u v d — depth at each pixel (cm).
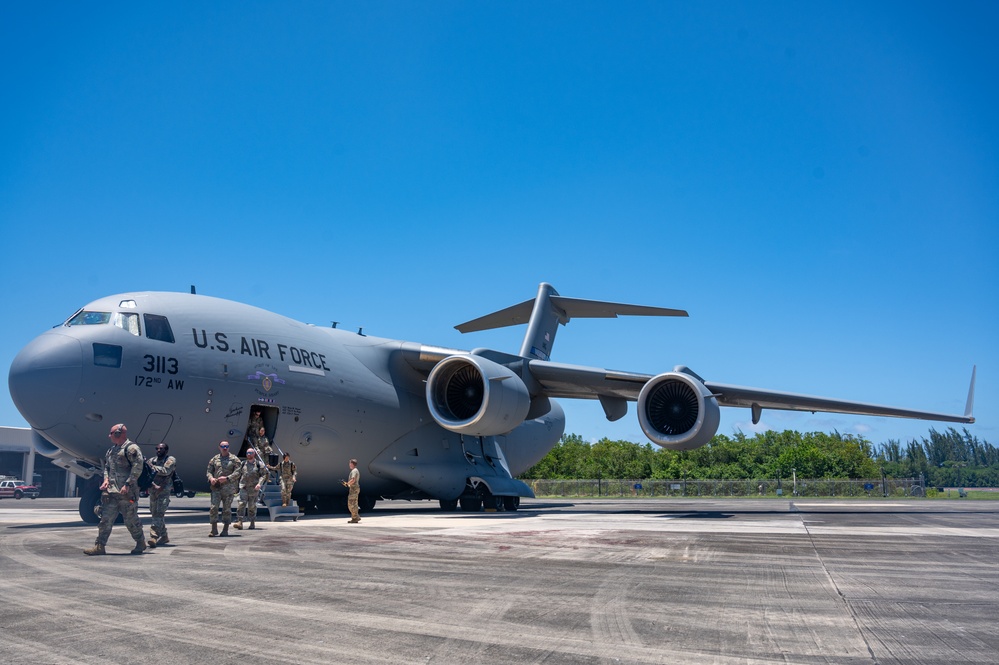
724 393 1686
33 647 434
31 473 4356
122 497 845
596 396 1933
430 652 427
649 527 1276
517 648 436
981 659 418
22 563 771
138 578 671
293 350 1569
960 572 733
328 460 1659
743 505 2578
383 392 1758
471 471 1933
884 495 4116
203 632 470
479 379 1709
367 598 578
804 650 435
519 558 820
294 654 422
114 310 1344
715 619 512
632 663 407
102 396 1266
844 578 689
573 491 4416
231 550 895
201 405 1382
